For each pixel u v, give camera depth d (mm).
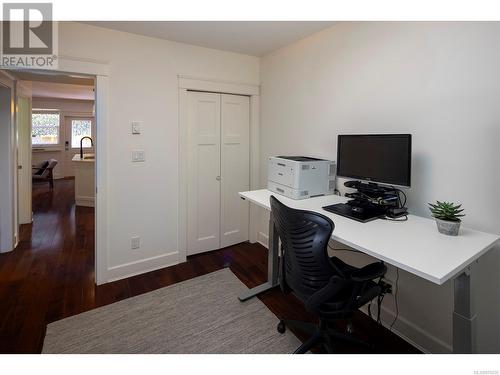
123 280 2613
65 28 2242
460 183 1612
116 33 2447
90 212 4980
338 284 1398
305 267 1481
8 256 3088
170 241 2904
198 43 2781
